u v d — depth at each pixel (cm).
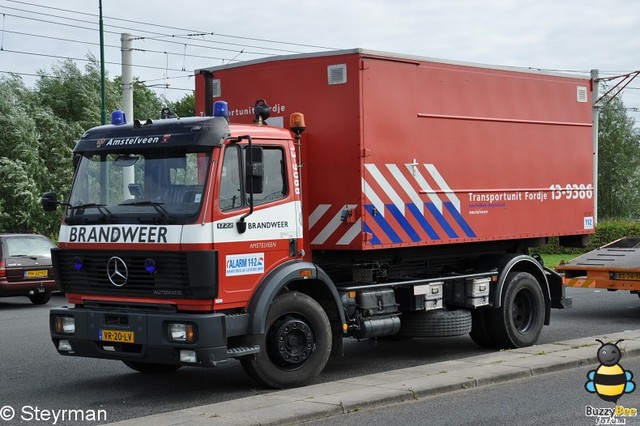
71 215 980
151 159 943
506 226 1255
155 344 909
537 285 1284
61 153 4297
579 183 1377
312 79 1080
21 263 1958
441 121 1157
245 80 1134
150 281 923
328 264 1099
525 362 1070
